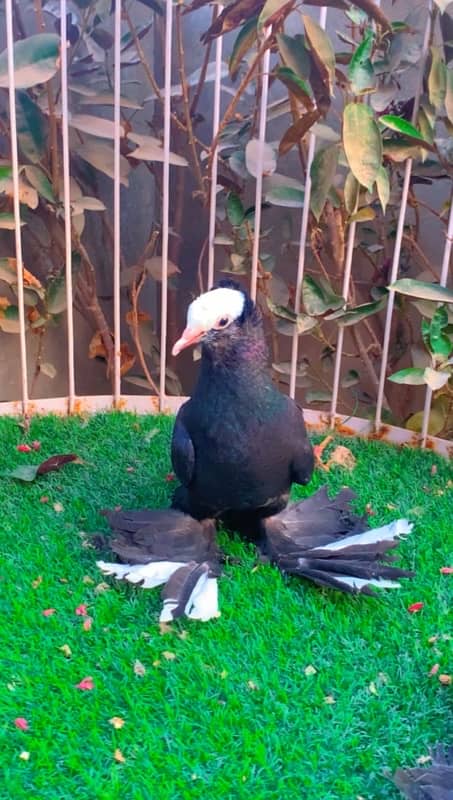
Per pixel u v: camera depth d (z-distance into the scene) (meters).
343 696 0.69
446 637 0.74
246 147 0.99
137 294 1.19
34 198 1.02
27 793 0.62
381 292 1.11
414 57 0.94
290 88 0.89
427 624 0.76
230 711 0.67
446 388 1.04
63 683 0.69
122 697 0.69
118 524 0.84
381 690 0.69
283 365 1.14
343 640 0.74
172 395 1.25
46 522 0.89
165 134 0.97
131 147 1.14
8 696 0.68
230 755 0.64
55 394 1.31
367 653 0.73
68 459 0.99
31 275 1.12
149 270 1.15
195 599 0.75
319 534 0.85
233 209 1.05
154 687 0.69
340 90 1.08
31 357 1.26
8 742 0.65
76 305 1.24
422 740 0.66
